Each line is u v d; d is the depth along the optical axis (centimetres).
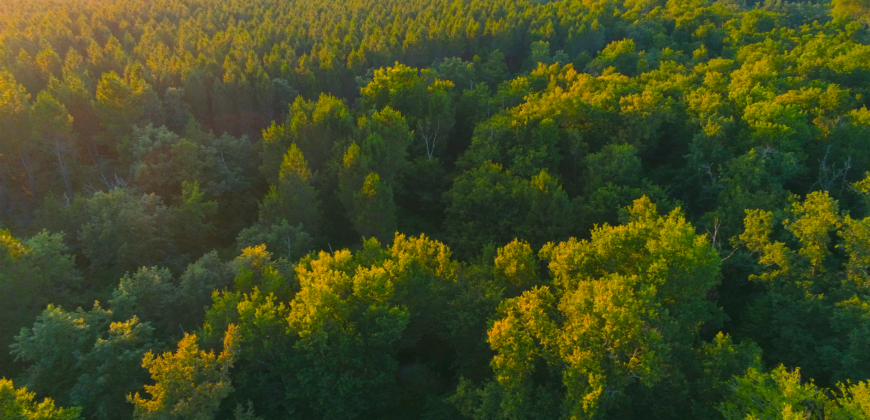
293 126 6675
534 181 5628
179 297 4119
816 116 6562
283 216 5662
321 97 7519
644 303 3166
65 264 4547
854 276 3919
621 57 10869
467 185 6097
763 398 2889
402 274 3878
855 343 3472
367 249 4369
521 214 5775
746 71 7806
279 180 6069
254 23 13375
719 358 3325
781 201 5103
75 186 6938
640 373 2948
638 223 3884
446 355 4491
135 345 3603
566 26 13738
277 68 9950
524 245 4128
